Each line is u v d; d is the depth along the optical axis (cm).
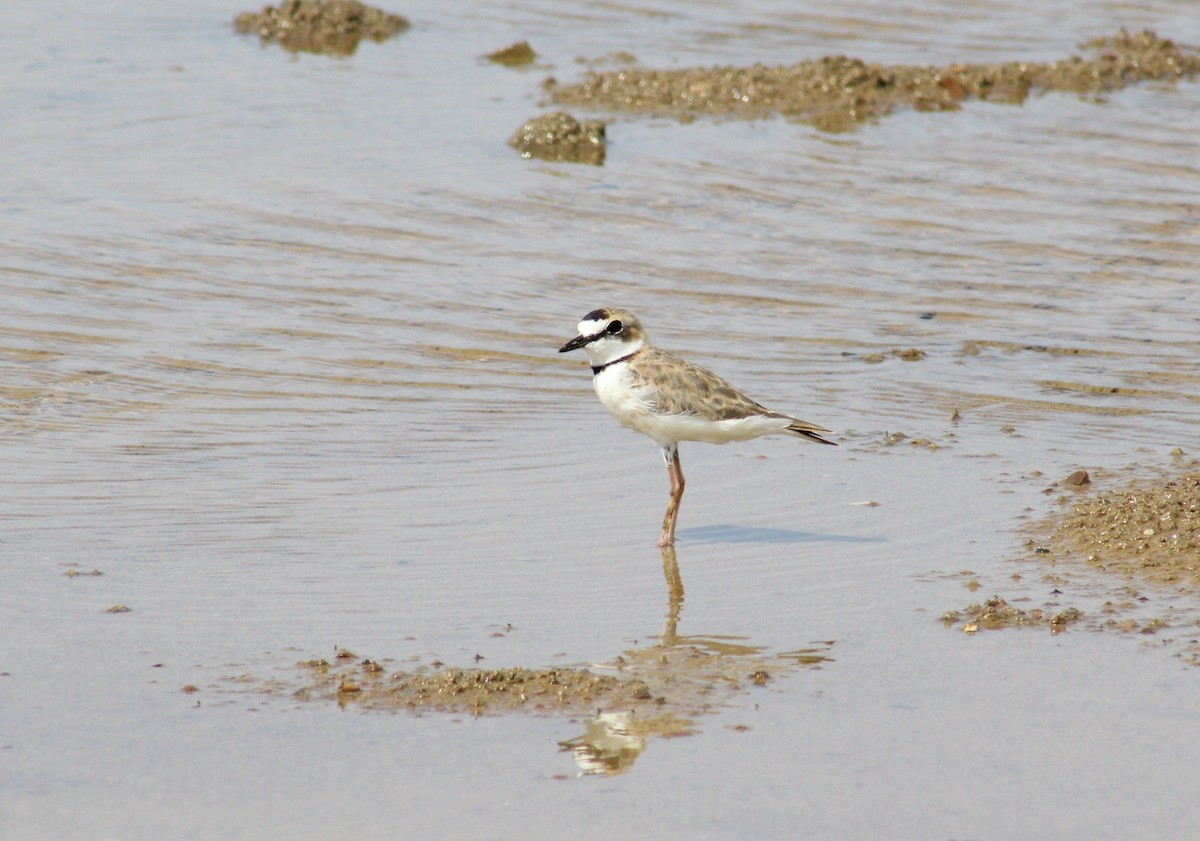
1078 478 1308
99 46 2777
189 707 876
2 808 765
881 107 2561
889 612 1034
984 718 870
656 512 1255
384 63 2773
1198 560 1109
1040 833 749
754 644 981
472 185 2180
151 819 758
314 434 1433
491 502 1264
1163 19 3142
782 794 786
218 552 1130
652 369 1218
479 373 1617
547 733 851
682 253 1973
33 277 1805
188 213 2033
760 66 2683
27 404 1478
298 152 2283
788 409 1531
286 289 1823
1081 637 983
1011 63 2770
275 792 785
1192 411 1528
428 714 873
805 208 2134
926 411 1528
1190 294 1856
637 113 2525
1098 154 2358
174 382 1555
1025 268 1941
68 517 1196
